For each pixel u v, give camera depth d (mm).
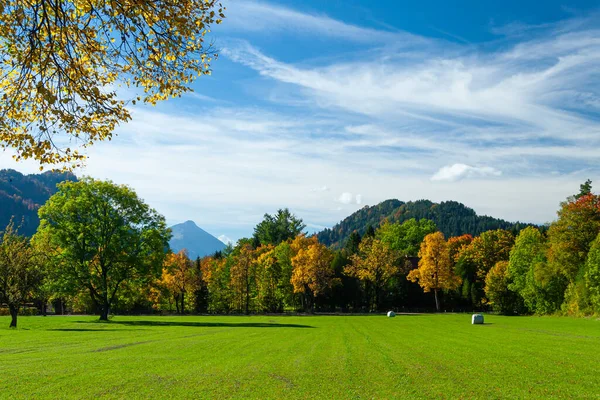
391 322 52938
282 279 90438
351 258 92750
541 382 15289
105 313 57312
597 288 56219
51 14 11062
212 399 12789
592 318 56781
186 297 96438
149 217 62406
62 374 16328
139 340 29516
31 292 45938
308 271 82250
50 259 54562
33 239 56312
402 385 14734
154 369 17531
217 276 94375
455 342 28234
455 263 102625
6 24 10633
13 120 11734
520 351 23438
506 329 40281
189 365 18578
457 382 15258
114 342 28188
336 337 31953
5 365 18469
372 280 87312
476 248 95375
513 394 13547
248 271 89500
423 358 20734
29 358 20594
